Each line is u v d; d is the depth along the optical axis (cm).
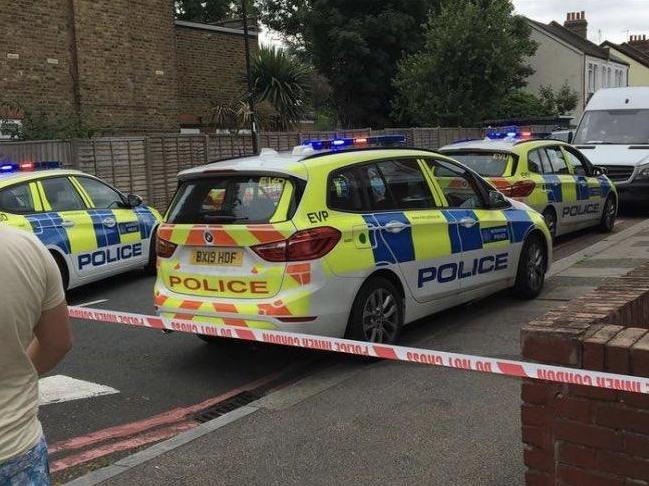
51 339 218
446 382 472
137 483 354
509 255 667
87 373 550
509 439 379
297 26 3738
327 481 347
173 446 394
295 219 489
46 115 1331
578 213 1077
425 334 605
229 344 611
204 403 483
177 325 458
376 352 350
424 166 607
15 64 1327
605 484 258
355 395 459
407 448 377
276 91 1828
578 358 258
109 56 1491
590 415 258
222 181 527
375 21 2884
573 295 715
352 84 3044
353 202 529
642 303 330
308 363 555
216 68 1912
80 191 848
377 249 527
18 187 773
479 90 2508
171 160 1423
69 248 794
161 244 543
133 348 613
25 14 1338
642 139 1426
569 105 3581
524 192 945
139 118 1574
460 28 2436
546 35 3850
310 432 405
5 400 204
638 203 1337
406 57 2892
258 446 390
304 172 503
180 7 3158
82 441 425
